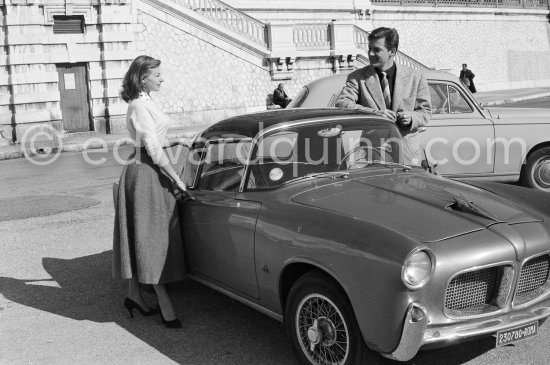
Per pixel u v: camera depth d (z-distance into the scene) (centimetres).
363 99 539
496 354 403
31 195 1056
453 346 415
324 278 363
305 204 399
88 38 2138
